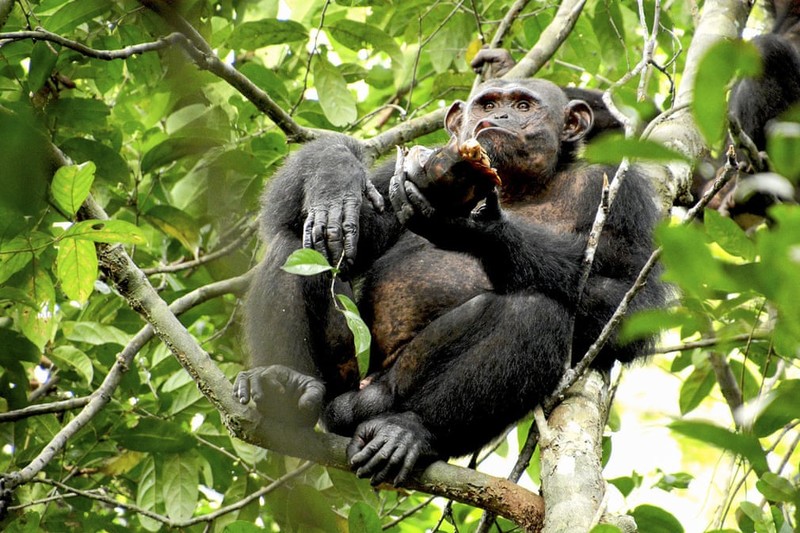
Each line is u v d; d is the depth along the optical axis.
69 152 11.81
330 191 9.62
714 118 3.88
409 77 16.30
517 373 9.14
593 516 7.17
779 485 8.40
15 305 11.10
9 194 3.11
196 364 8.66
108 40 12.34
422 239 10.78
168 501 11.46
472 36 15.80
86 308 12.63
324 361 9.80
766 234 4.42
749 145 11.28
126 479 12.88
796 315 4.50
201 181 12.69
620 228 10.38
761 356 11.86
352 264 9.30
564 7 14.63
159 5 10.59
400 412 9.40
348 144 11.12
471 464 9.34
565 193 11.30
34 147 3.15
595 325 9.83
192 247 12.72
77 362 11.70
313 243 9.30
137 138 14.23
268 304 9.61
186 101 11.95
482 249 9.01
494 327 9.32
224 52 15.09
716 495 12.49
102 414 11.86
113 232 8.41
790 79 15.27
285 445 8.68
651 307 9.92
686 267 4.50
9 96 11.73
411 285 10.30
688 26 16.80
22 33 9.42
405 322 10.18
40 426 11.93
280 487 11.27
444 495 8.36
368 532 8.47
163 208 12.53
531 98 11.77
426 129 13.26
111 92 15.24
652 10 14.66
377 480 8.66
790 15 17.20
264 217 10.55
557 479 7.59
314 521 11.05
